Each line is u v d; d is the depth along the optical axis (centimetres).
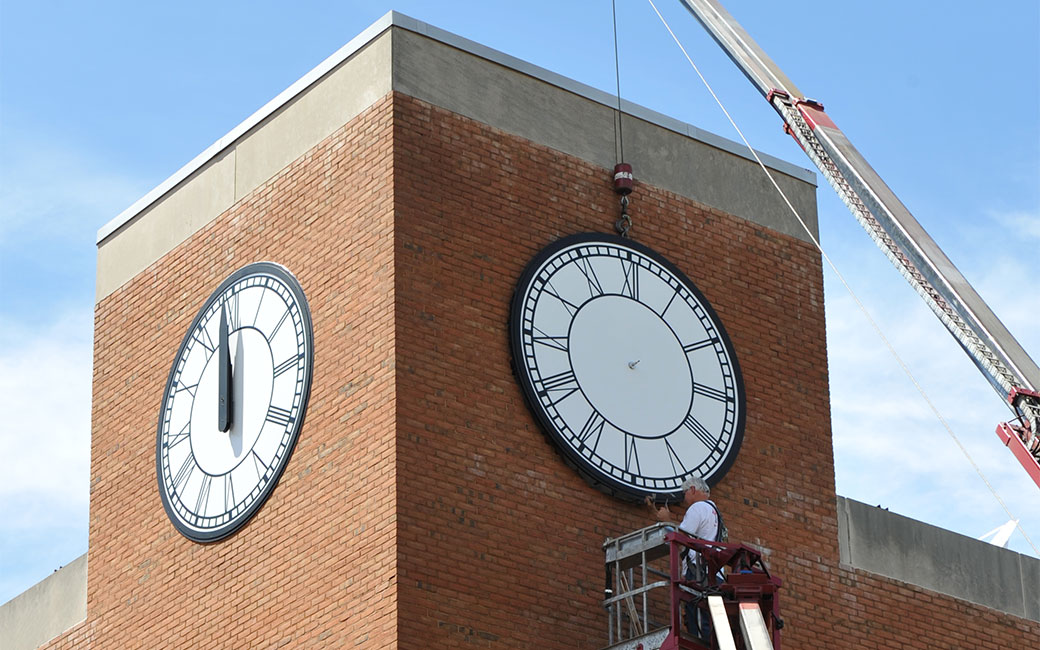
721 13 3017
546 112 2820
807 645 2775
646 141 2906
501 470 2584
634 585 2625
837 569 2852
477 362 2617
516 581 2542
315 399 2655
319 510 2594
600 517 2644
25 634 3048
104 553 2908
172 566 2783
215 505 2742
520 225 2728
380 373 2572
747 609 2370
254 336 2778
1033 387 2338
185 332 2897
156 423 2888
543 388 2647
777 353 2891
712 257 2894
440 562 2494
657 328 2775
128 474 2908
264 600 2625
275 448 2683
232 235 2877
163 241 2998
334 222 2717
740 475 2778
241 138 2919
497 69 2802
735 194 2962
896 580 2919
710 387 2788
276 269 2778
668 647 2409
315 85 2823
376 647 2455
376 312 2608
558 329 2688
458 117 2736
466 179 2708
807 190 3048
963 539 3041
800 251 2991
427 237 2645
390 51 2725
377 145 2691
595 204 2814
